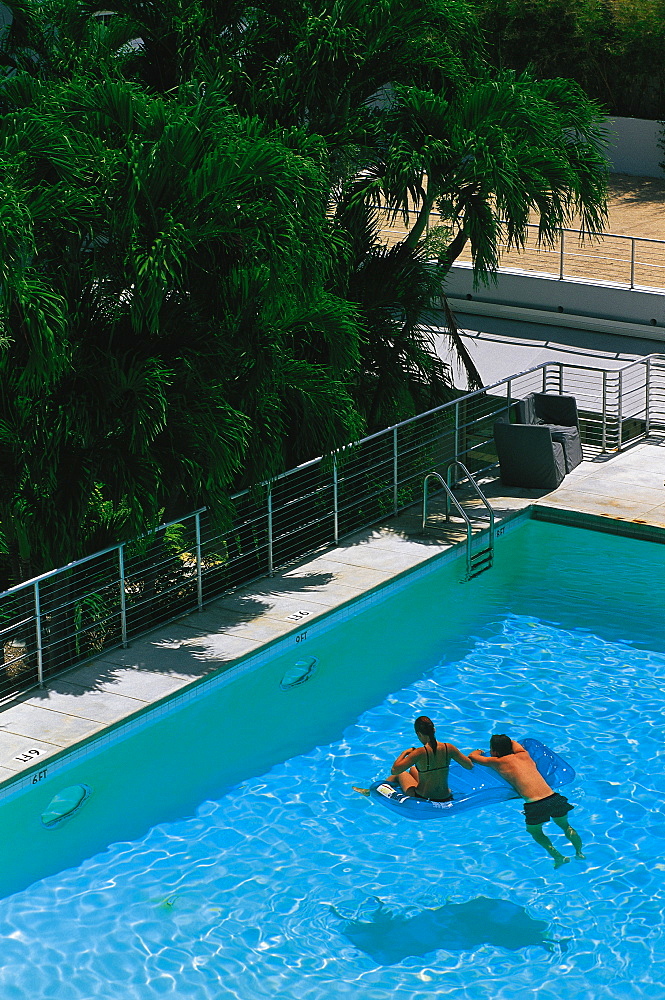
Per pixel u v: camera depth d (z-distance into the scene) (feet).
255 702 39.93
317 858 33.12
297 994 28.32
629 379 66.54
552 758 36.32
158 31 50.98
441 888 31.94
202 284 42.11
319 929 30.42
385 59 52.21
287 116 50.37
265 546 46.01
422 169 50.31
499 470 56.49
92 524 44.39
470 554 48.44
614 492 53.88
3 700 37.45
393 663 42.52
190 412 40.19
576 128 53.98
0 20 55.06
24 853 32.78
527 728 38.78
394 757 37.40
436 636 44.29
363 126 51.13
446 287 78.43
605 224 87.10
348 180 52.31
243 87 50.60
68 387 39.04
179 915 30.86
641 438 60.23
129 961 29.37
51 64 49.21
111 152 38.86
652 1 103.96
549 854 33.24
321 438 46.44
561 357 69.26
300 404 46.39
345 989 28.50
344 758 37.35
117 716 36.50
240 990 28.43
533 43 107.34
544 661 42.70
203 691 39.11
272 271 40.24
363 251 53.93
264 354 42.70
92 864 32.58
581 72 106.83
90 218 39.27
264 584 45.62
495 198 53.06
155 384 38.40
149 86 47.78
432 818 33.78
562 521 52.34
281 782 36.17
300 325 45.68
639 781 36.14
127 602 44.52
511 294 76.38
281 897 31.53
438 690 41.01
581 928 30.40
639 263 72.08
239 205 40.06
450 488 54.70
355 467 52.60
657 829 34.06
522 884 32.12
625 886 31.89
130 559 44.73
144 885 31.89
